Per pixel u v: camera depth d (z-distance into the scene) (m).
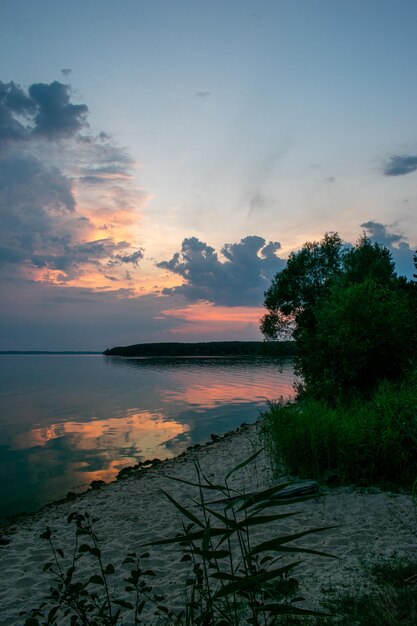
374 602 3.70
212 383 46.00
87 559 6.05
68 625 4.24
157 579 5.12
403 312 13.30
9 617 4.57
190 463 12.56
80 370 81.75
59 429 20.31
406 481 7.59
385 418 8.23
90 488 11.09
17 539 7.34
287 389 38.31
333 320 13.48
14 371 79.88
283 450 8.84
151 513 8.04
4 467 13.70
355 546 5.43
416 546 5.25
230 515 7.27
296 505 7.23
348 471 8.04
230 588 1.96
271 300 32.62
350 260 26.92
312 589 4.32
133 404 29.42
